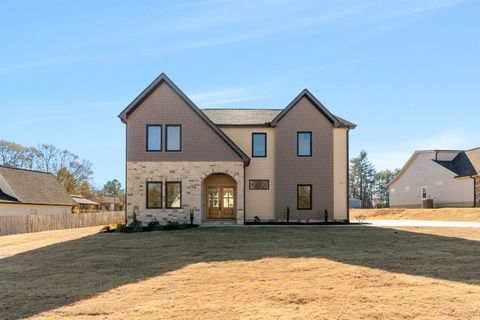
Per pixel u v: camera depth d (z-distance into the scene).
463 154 41.25
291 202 23.88
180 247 13.59
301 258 11.01
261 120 25.02
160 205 21.94
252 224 22.77
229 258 11.23
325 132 24.25
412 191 44.59
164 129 22.28
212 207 24.89
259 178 24.38
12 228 25.89
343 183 24.30
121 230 20.08
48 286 8.39
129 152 22.12
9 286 8.45
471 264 9.93
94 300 7.25
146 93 22.14
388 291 7.48
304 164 24.06
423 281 8.18
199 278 8.82
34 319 6.27
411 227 20.14
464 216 29.77
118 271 9.84
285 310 6.48
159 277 9.01
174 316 6.28
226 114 26.30
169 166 22.09
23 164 56.59
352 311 6.38
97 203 60.94
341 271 9.23
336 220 24.05
